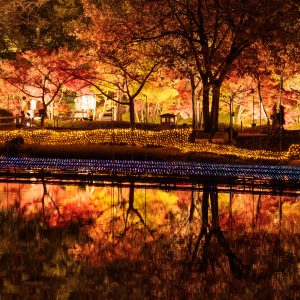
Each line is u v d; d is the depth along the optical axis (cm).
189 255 1412
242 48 3225
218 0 3117
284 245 1514
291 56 3353
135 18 3669
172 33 3319
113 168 2833
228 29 3272
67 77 4284
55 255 1398
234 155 3206
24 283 1196
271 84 4503
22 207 2058
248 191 2467
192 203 2167
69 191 2464
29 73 4584
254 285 1188
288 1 2981
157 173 2744
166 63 3744
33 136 3741
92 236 1606
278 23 3089
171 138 3481
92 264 1332
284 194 2409
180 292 1147
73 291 1154
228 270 1296
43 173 2881
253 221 1842
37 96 4500
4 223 1770
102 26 4025
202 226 1752
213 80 3372
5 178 2878
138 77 4238
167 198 2288
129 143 3544
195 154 3269
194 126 3862
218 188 2567
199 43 3522
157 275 1257
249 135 3747
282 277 1243
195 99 4091
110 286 1179
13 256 1390
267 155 3200
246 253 1438
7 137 3772
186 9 3397
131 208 2053
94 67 4453
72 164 2934
